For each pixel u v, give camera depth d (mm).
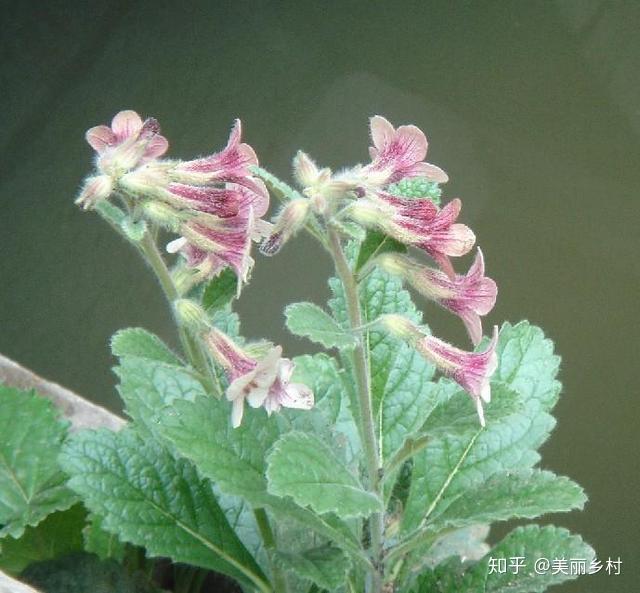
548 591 746
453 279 387
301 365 514
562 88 1092
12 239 962
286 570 440
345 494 390
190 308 400
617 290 932
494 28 1136
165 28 1112
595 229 974
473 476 467
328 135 1032
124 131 395
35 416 498
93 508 419
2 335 901
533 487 401
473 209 984
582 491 394
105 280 933
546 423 469
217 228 391
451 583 441
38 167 1004
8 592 369
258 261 917
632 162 1033
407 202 379
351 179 382
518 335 487
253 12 1133
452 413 408
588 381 875
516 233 969
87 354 893
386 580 456
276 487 375
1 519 469
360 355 402
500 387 407
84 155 1005
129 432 441
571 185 1006
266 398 388
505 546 438
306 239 932
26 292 931
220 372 450
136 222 390
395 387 475
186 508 438
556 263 949
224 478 397
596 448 838
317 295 897
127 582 458
